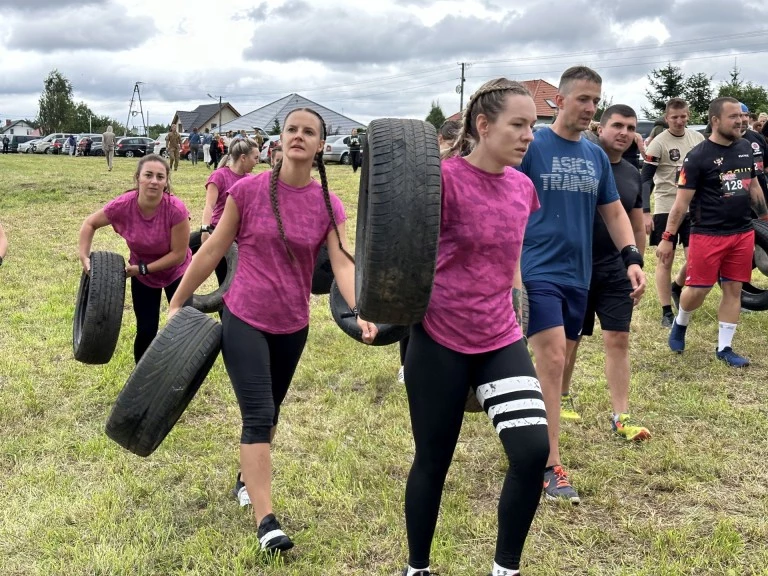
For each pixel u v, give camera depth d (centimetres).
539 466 272
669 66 4972
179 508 381
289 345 354
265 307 340
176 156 2594
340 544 345
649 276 913
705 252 584
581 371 587
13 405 505
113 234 1272
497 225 277
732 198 571
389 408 507
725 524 350
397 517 366
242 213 338
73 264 1023
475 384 290
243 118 6994
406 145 261
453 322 279
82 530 356
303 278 349
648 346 643
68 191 1811
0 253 476
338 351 638
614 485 401
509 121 271
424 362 283
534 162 382
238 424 488
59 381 554
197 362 334
